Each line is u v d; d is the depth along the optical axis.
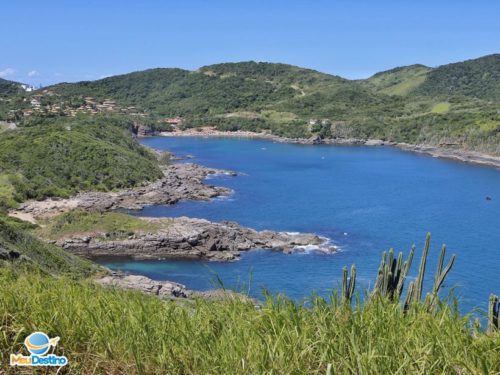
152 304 6.29
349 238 63.22
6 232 42.06
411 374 4.55
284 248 58.34
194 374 5.04
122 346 5.44
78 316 5.89
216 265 53.88
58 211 75.81
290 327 5.34
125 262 56.00
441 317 5.24
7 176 84.31
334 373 4.61
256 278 49.16
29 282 7.20
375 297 5.83
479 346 4.77
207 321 5.70
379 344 4.83
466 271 49.75
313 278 48.62
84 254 57.81
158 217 72.62
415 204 84.19
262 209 79.44
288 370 4.74
